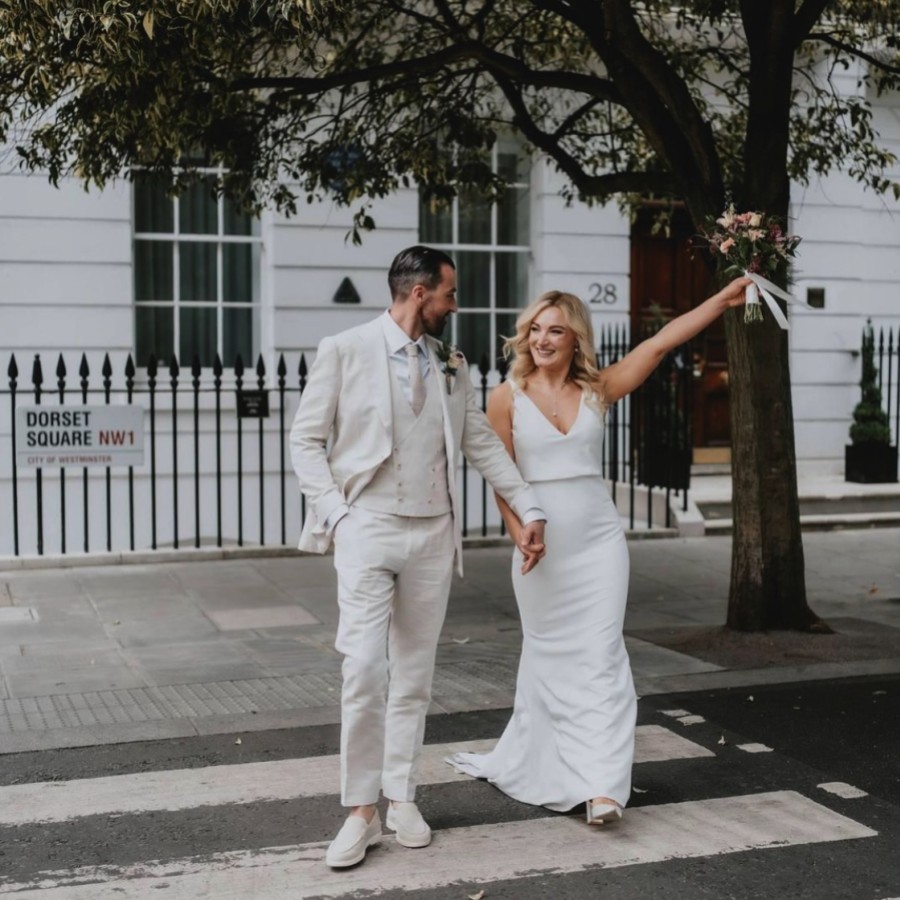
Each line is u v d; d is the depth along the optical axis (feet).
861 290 45.65
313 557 34.53
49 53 20.44
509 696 20.54
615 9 22.89
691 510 38.19
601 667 14.80
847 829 14.52
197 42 20.61
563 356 15.40
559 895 12.67
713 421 45.47
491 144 30.81
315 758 17.28
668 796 15.66
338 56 29.84
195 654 23.49
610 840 14.15
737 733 18.45
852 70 43.37
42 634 25.13
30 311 36.88
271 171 30.37
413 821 13.96
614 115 35.96
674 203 38.93
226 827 14.61
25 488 36.91
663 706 19.98
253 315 40.16
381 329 13.83
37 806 15.30
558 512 15.19
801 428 45.16
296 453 13.60
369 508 13.55
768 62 23.47
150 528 38.06
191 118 25.50
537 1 24.79
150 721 18.98
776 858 13.64
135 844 14.07
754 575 24.56
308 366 39.73
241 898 12.57
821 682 21.47
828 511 40.14
